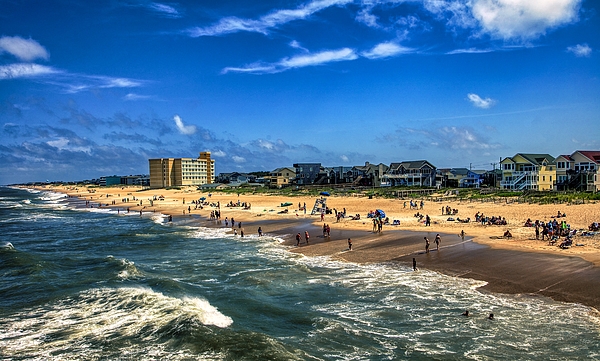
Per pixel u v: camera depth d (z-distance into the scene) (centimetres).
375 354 1622
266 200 9925
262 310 2142
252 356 1605
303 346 1714
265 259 3381
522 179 8556
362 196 9494
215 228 5606
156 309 2166
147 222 6781
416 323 1906
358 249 3522
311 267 3022
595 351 1562
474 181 11188
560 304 1997
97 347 1748
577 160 8525
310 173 15275
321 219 5647
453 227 4288
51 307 2242
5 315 2134
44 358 1666
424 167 11450
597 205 5369
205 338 1766
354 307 2148
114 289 2514
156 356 1655
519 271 2502
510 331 1762
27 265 3173
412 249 3344
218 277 2853
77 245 4434
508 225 4219
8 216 8238
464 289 2334
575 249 2856
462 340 1709
